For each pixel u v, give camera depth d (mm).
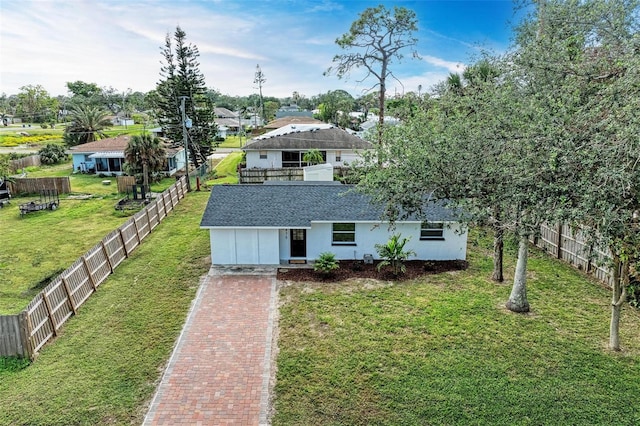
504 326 11406
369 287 14070
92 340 10805
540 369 9477
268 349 10406
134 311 12406
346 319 11844
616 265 9883
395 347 10375
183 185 28344
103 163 37250
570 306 12633
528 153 7629
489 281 14555
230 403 8469
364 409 8219
